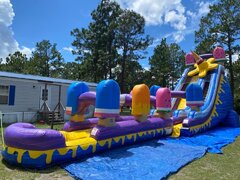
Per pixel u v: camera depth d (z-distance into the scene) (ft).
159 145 31.07
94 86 68.08
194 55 49.47
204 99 46.11
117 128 28.17
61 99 62.28
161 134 35.55
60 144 21.83
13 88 53.21
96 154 25.59
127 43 100.42
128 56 102.01
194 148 29.60
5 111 52.01
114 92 26.27
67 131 29.30
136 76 117.80
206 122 42.78
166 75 124.67
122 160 23.90
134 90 32.14
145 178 19.19
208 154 28.25
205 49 76.54
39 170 20.43
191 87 40.60
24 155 20.27
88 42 101.04
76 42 101.65
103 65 97.96
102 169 21.11
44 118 54.03
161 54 122.83
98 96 26.18
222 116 48.65
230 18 75.05
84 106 29.58
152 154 26.43
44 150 20.62
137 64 105.09
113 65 99.09
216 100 46.96
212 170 22.20
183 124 38.32
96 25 98.48
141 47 101.09
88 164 22.29
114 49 97.60
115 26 96.73
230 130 46.44
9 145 20.89
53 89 60.85
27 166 20.45
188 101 40.68
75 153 22.93
